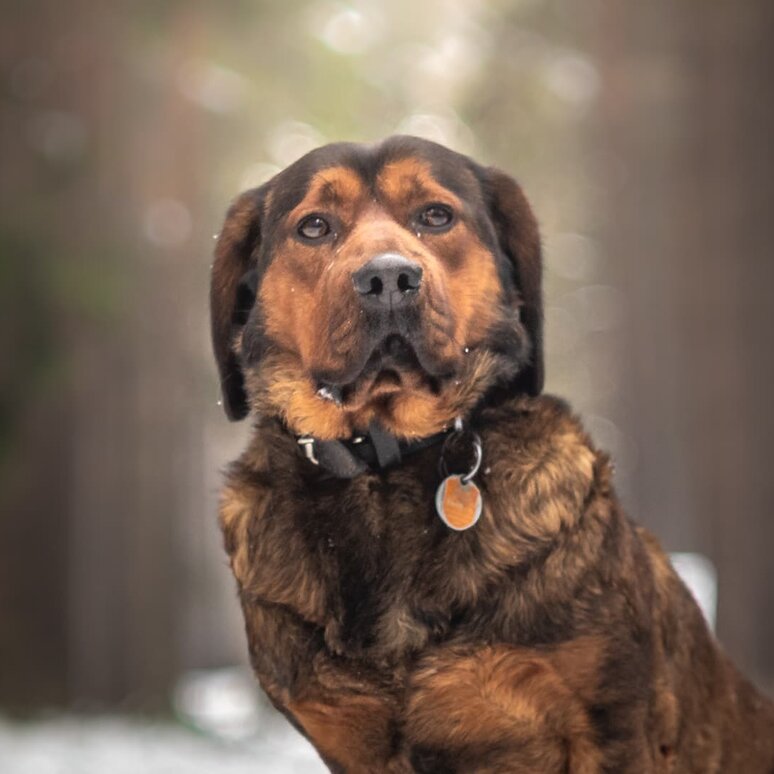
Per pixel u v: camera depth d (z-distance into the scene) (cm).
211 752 1401
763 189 1652
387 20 3103
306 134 2956
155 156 2122
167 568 2011
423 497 559
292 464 574
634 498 2152
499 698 542
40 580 1927
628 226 2097
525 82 2941
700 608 625
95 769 1246
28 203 1825
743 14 1673
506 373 578
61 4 1956
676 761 577
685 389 1698
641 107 2016
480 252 579
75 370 1870
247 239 611
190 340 2467
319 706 556
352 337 542
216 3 2173
